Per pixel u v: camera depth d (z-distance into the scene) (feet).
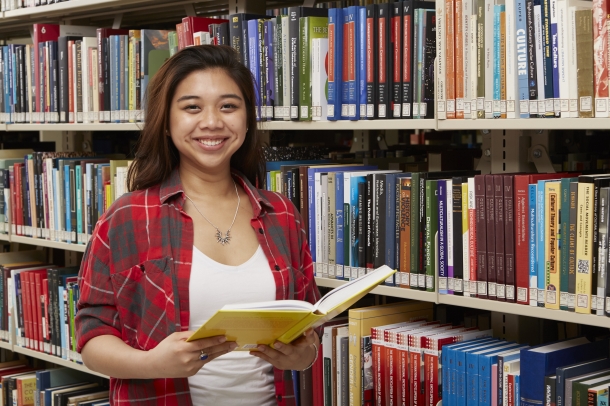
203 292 4.81
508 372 5.69
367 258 6.73
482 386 5.81
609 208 5.20
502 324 6.88
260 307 4.08
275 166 7.66
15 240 10.31
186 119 4.92
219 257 4.97
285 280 5.08
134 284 4.83
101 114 9.01
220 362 4.95
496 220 5.83
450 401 6.04
